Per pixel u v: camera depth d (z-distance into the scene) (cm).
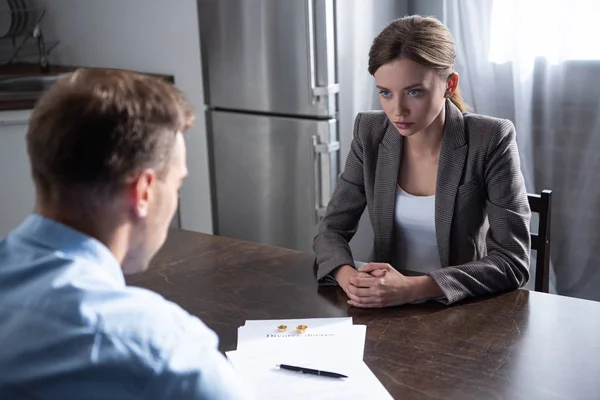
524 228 166
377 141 183
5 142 317
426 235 179
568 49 285
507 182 167
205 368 76
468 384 118
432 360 126
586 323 138
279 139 306
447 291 148
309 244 310
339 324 140
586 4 278
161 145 82
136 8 336
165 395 74
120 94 80
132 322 75
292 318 144
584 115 288
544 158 300
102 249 80
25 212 327
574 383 117
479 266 155
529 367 122
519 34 289
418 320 142
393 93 159
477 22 299
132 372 73
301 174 303
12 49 385
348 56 294
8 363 73
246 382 120
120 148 79
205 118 328
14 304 76
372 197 182
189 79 326
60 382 73
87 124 78
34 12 366
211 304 151
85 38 363
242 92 312
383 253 184
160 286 161
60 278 76
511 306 147
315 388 118
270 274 166
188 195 342
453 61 163
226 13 308
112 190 80
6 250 81
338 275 159
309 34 285
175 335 77
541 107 296
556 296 151
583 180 293
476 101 306
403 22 161
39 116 80
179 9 321
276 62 298
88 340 73
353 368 123
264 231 324
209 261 175
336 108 294
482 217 175
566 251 302
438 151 176
